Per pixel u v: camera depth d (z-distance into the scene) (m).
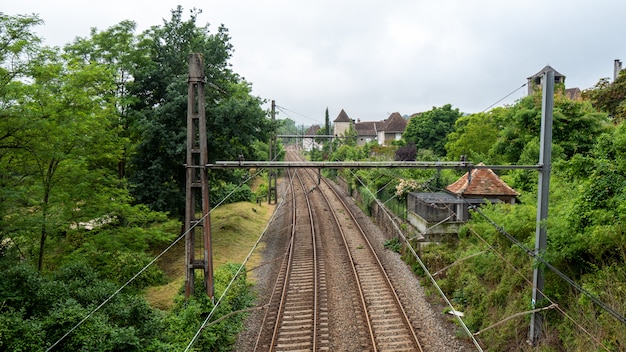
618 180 9.70
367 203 30.98
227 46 24.83
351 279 17.38
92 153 16.53
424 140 44.75
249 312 14.42
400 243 21.64
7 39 11.80
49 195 14.89
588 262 9.98
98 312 10.86
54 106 13.40
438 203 19.50
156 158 21.86
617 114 26.16
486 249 14.70
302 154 87.25
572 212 10.34
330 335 12.59
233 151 22.36
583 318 9.47
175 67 22.78
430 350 11.47
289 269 18.77
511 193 19.80
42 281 11.35
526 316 11.29
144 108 22.62
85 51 20.80
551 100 10.91
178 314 12.58
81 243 16.34
